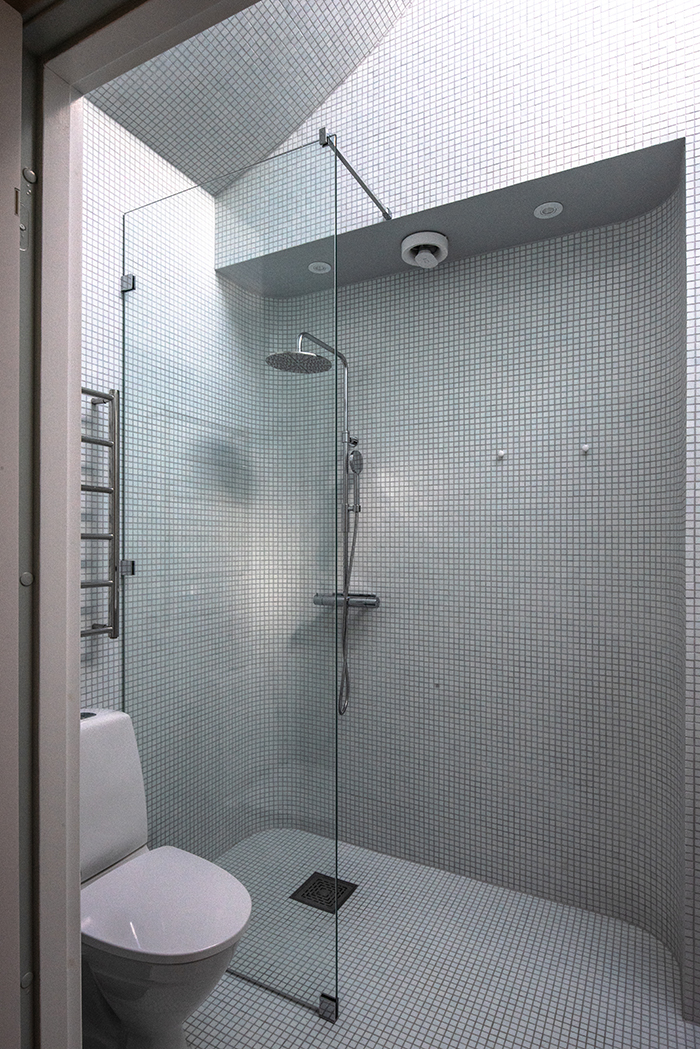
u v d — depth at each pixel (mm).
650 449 1890
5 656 638
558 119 1724
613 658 1955
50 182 732
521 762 2107
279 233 1641
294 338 1629
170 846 1660
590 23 1700
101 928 1284
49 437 731
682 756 1694
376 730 2381
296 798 1635
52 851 735
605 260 1977
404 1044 1479
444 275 2260
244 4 646
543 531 2074
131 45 701
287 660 1650
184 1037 1411
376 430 2395
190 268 1780
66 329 758
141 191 1961
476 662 2184
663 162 1666
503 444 2143
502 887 2139
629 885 1929
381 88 1998
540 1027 1533
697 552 1594
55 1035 739
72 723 779
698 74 1571
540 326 2086
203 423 1759
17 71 651
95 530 1798
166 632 1817
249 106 1943
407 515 2320
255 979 1688
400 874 2223
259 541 1688
